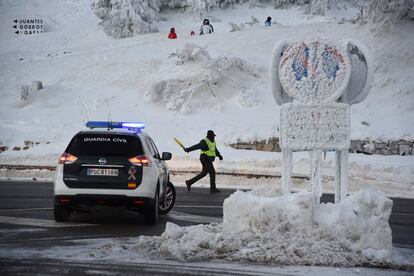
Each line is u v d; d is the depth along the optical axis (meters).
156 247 13.49
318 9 89.62
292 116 15.16
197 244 13.12
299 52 15.16
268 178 34.25
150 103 52.56
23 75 61.66
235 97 52.47
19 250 13.58
